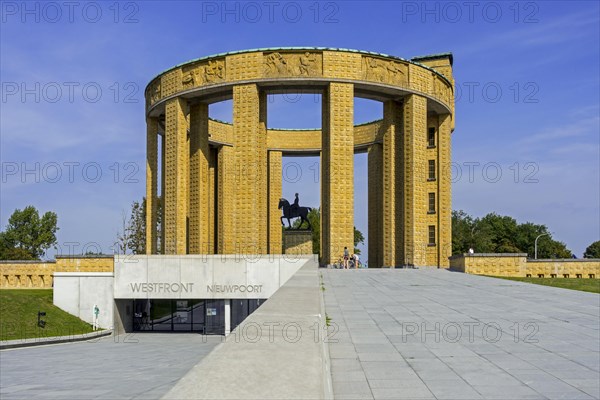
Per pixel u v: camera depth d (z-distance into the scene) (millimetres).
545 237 107375
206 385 2719
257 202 44562
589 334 12625
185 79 46844
